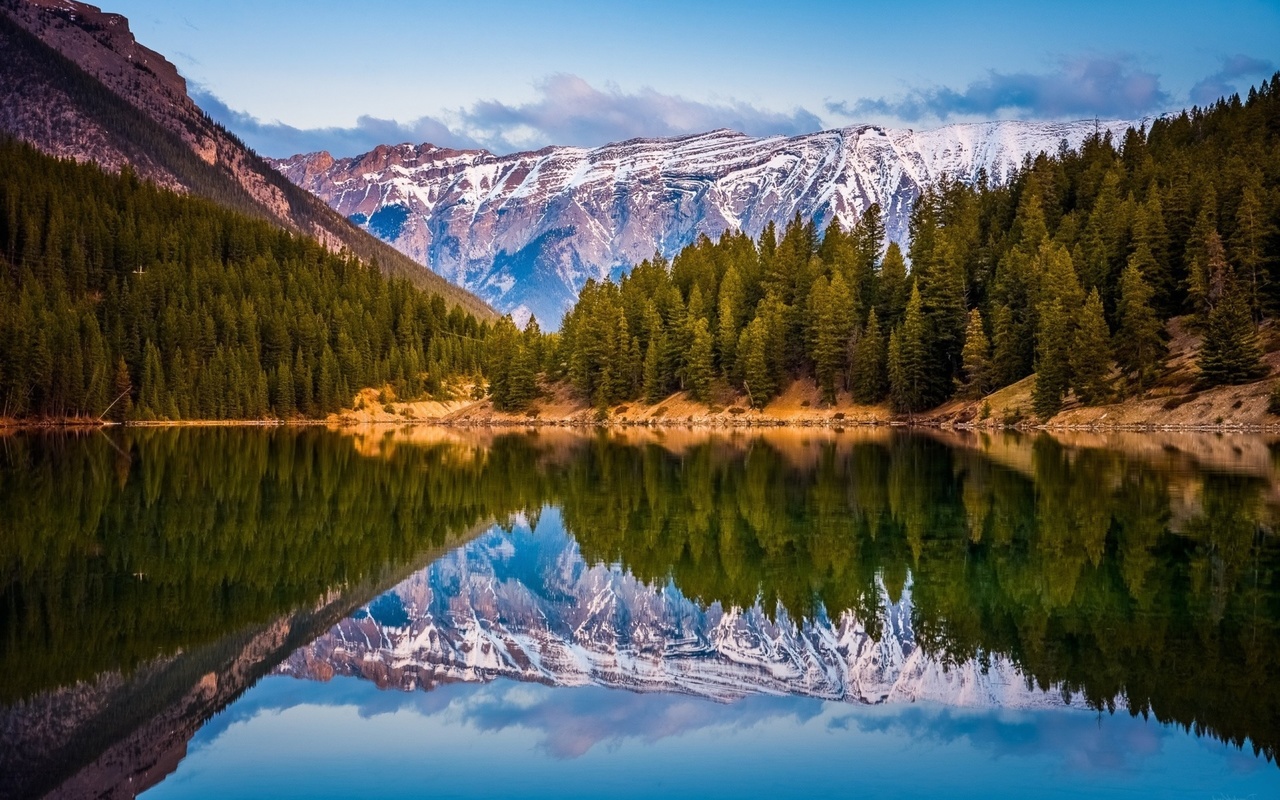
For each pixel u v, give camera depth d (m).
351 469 80.75
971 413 119.00
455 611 34.97
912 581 36.34
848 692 26.16
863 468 71.38
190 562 41.72
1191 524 44.12
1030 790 20.33
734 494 60.22
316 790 20.72
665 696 26.36
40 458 88.75
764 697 25.98
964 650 28.59
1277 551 38.50
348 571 41.09
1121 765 21.25
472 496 63.16
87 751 22.67
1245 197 107.62
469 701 26.14
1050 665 27.02
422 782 21.17
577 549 45.44
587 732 23.86
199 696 26.34
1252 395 91.31
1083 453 75.31
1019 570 37.03
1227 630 29.14
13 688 26.38
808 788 20.61
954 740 22.73
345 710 25.48
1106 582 34.75
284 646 30.75
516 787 20.78
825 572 38.31
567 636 31.97
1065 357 108.06
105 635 31.06
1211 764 21.20
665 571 40.28
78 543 44.84
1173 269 118.94
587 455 92.31
